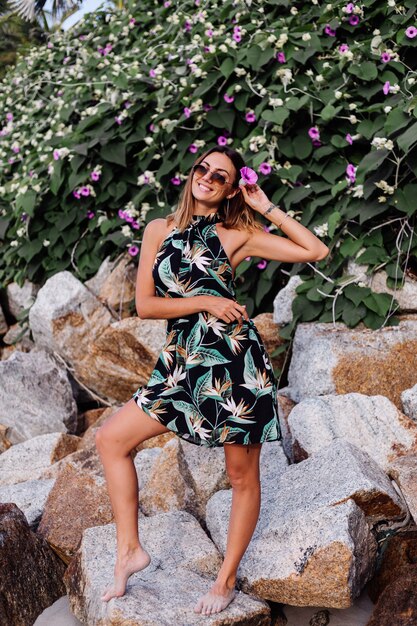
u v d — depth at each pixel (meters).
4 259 6.70
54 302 5.56
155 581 3.00
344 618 2.98
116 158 5.70
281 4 5.53
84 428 5.51
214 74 5.31
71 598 3.16
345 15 5.16
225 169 2.79
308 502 3.05
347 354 4.14
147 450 4.15
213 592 2.84
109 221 5.85
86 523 3.58
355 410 3.67
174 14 6.39
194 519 3.42
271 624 3.00
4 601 3.12
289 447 3.90
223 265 2.79
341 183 4.58
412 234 4.43
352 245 4.54
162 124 5.45
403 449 3.52
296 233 2.88
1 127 8.00
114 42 7.13
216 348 2.73
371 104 4.93
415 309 4.42
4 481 4.45
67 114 6.29
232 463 2.79
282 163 5.18
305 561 2.84
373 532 3.20
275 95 5.04
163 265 2.80
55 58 7.76
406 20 4.79
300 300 4.66
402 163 4.45
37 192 6.15
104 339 5.26
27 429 5.12
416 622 2.64
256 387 2.74
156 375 2.81
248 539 2.84
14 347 6.64
